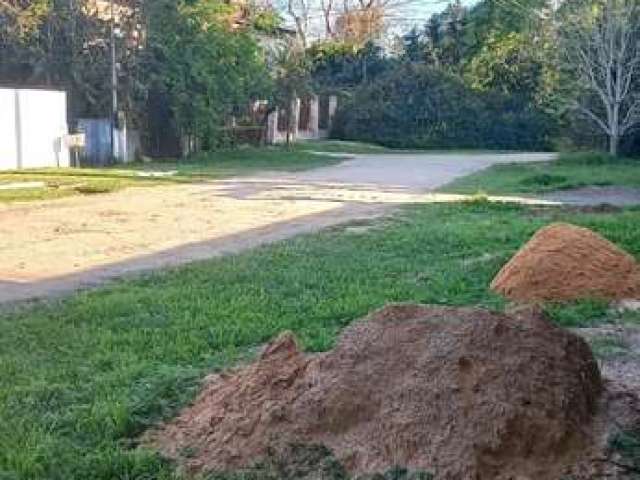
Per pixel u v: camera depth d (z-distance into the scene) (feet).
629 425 12.62
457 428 11.50
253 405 13.01
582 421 12.30
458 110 133.59
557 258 23.36
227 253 32.48
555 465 11.44
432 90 134.82
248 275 26.84
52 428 13.67
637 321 20.85
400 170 79.36
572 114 91.35
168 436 13.21
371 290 24.12
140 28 83.05
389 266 28.25
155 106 86.94
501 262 28.04
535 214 44.01
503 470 11.19
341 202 50.72
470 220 41.16
